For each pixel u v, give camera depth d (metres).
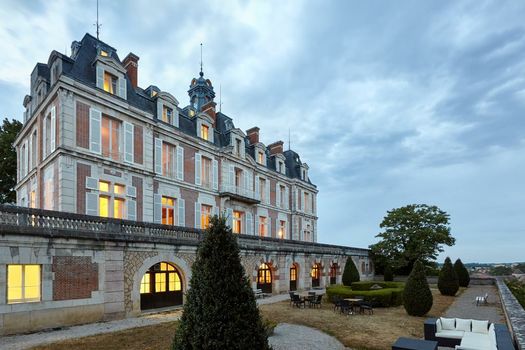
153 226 16.11
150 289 16.23
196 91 39.59
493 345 7.76
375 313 16.28
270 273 24.62
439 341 9.96
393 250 37.25
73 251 12.83
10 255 11.16
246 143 33.19
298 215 38.38
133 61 22.83
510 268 41.47
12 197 28.34
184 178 24.41
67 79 17.25
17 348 9.62
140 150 20.95
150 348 9.62
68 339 10.60
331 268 32.81
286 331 12.08
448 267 24.48
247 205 30.53
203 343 5.24
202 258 5.71
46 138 19.39
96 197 18.12
